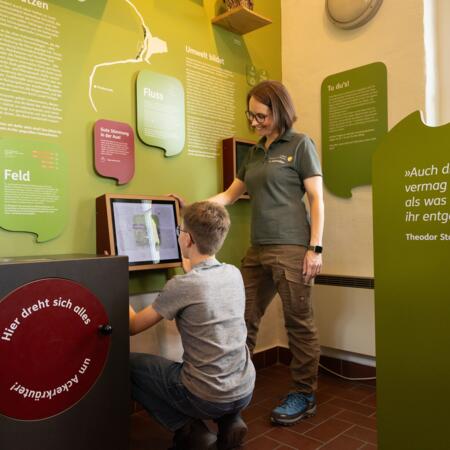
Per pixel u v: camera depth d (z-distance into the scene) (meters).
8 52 1.79
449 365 1.46
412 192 1.52
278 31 3.11
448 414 1.46
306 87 2.99
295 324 2.21
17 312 1.30
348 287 2.71
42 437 1.36
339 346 2.75
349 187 2.76
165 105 2.35
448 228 1.45
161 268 2.22
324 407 2.33
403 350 1.55
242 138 2.81
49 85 1.91
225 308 1.62
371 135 2.66
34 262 1.34
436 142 1.47
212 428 2.04
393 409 1.58
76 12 2.01
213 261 1.69
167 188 2.38
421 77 2.46
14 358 1.29
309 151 2.17
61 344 1.40
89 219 2.04
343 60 2.79
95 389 1.49
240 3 2.63
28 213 1.83
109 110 2.12
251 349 2.41
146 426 2.10
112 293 1.54
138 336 2.16
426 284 1.50
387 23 2.59
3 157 1.77
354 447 1.91
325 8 2.86
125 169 2.15
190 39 2.51
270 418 2.16
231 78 2.76
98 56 2.08
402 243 1.55
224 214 1.68
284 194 2.20
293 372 2.25
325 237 2.88
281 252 2.17
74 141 1.99
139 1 2.26
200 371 1.59
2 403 1.27
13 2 1.81
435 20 2.55
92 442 1.48
